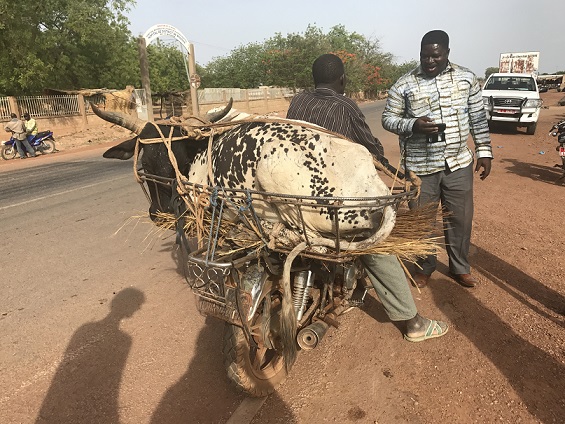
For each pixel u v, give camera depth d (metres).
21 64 20.97
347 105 2.80
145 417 2.77
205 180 2.74
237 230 2.64
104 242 5.83
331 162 2.29
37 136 16.28
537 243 5.29
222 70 46.25
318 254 2.42
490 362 3.16
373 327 3.67
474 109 3.88
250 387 2.73
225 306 2.39
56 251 5.52
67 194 8.80
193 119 2.86
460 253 4.18
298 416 2.72
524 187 8.05
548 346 3.32
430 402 2.80
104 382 3.09
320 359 3.27
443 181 3.96
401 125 3.74
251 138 2.46
